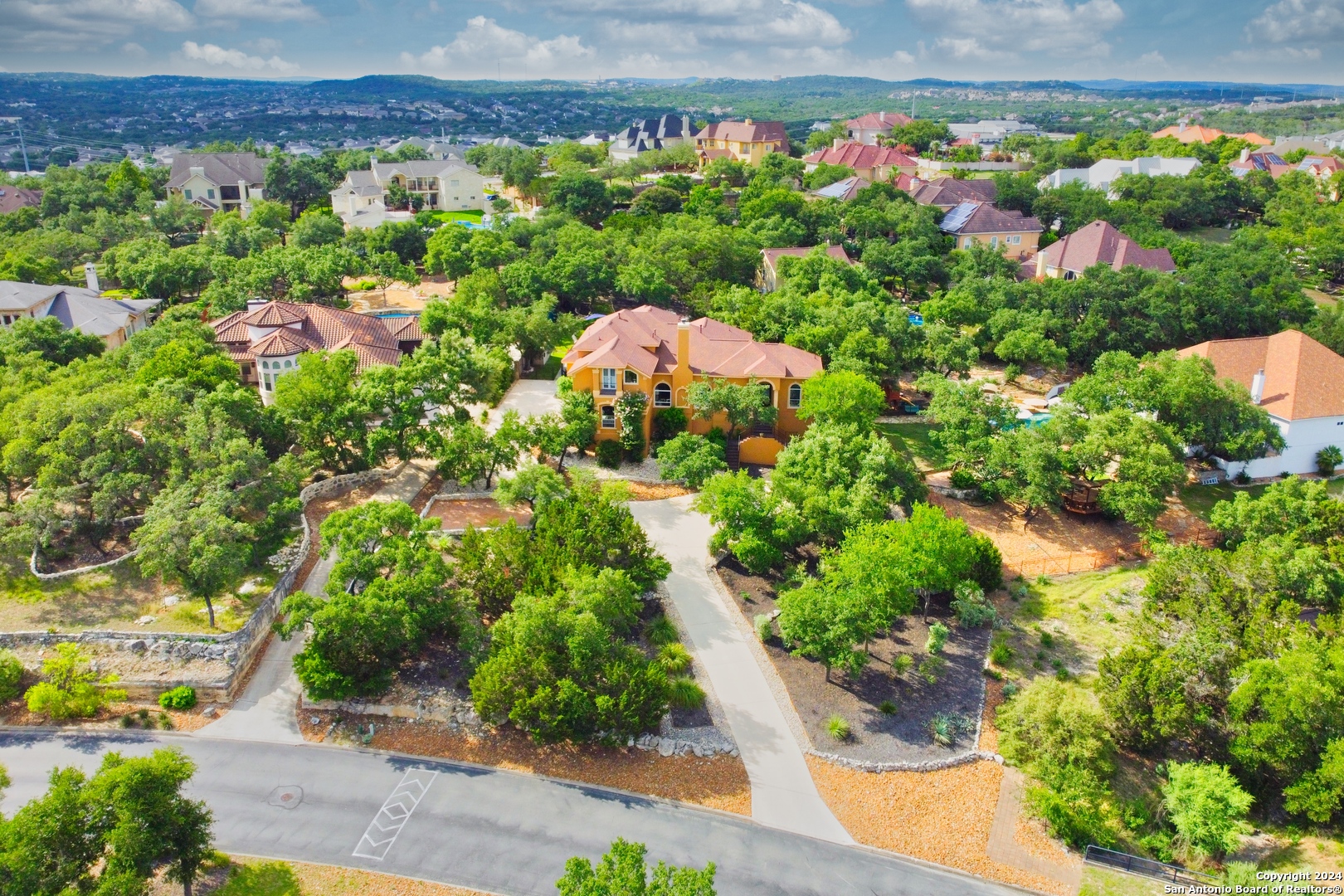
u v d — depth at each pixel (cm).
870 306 8706
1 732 4381
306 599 4497
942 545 5306
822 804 4200
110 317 9269
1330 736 4203
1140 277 10119
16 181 17438
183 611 5012
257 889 3600
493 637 4731
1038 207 14962
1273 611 5125
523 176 17825
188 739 4397
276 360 7769
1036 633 5603
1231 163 19812
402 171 17825
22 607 5003
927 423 8400
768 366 7769
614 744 4441
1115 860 3959
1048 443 6581
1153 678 4444
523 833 3950
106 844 3319
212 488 5338
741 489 5762
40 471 5603
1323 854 3994
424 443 6706
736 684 4925
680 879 2906
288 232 14500
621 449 7306
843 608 4650
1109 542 6650
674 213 15050
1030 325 9369
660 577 5378
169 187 16262
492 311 9212
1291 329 10100
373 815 4006
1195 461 7825
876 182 15062
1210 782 3944
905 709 4834
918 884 3806
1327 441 7694
